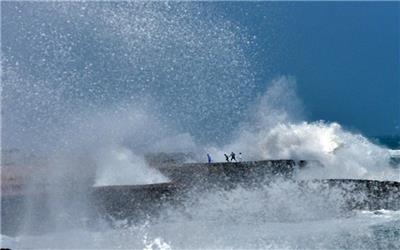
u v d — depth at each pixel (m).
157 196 43.19
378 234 37.97
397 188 47.09
